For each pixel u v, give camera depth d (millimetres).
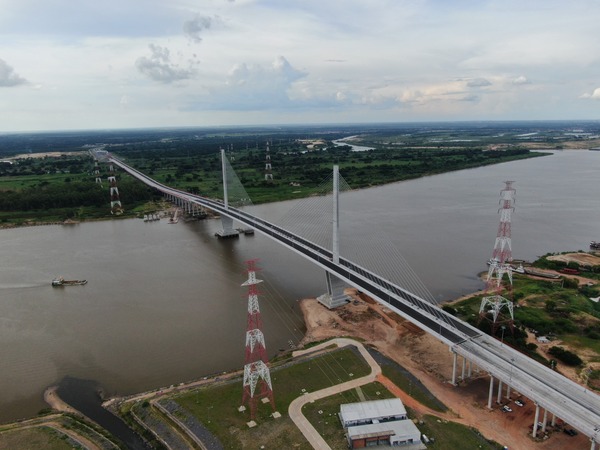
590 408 65188
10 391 85000
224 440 67250
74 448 66375
